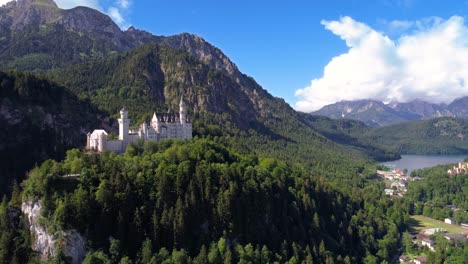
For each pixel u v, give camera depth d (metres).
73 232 164.00
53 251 161.25
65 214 164.88
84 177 182.38
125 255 165.75
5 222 176.25
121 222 171.88
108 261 158.75
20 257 166.62
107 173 192.25
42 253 165.25
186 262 168.38
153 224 177.38
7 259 165.88
